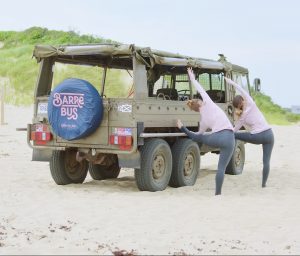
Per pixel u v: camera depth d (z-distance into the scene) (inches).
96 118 362.0
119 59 401.4
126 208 313.6
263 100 1798.7
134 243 235.1
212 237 248.7
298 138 850.1
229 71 472.7
